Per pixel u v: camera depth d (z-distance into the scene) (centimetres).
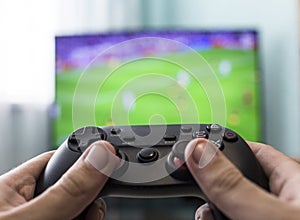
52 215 34
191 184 37
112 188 38
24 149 128
